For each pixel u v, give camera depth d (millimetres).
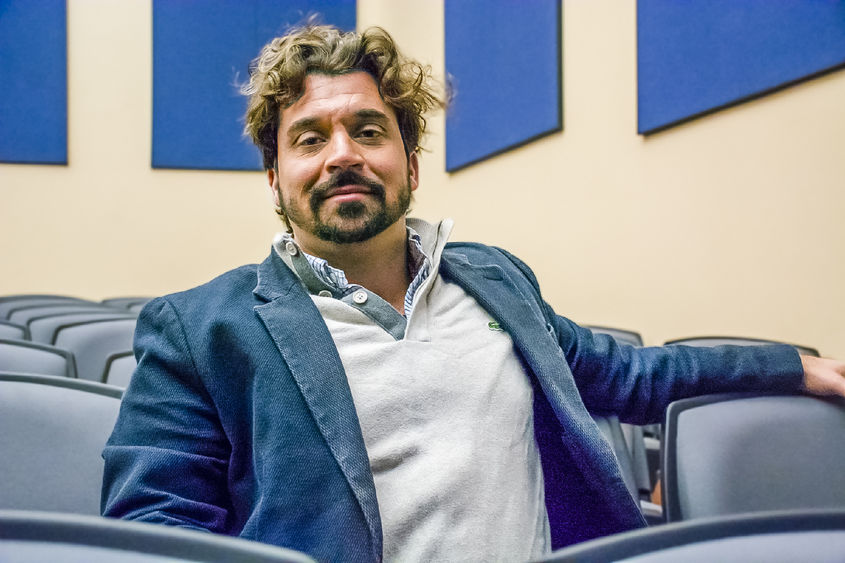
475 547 948
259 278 1080
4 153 5645
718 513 1137
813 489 1141
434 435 994
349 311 1061
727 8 2531
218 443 996
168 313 1048
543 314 1266
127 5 5875
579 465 1079
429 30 5195
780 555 481
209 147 5992
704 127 2686
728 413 1184
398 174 1170
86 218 5824
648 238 3023
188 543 443
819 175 2197
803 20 2221
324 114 1132
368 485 895
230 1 5953
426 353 1044
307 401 931
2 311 3773
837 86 2127
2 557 436
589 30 3387
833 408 1177
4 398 1128
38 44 5695
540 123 3777
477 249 1367
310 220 1139
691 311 2777
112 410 1145
